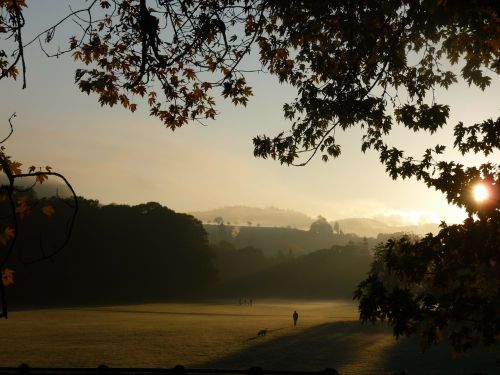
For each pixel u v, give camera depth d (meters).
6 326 59.12
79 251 131.50
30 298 123.06
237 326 60.75
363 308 9.05
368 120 13.98
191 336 49.44
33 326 59.38
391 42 13.27
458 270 9.09
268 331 54.78
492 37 11.64
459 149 10.89
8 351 38.53
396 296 9.01
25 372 5.32
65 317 74.75
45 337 47.84
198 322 67.19
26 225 115.81
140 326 60.12
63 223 121.25
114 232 142.62
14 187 5.23
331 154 14.48
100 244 138.62
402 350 40.78
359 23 13.35
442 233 9.16
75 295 131.38
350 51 13.42
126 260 142.00
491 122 10.66
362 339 47.84
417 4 12.05
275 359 36.88
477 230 8.95
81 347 41.09
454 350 9.26
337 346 43.47
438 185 9.41
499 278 9.08
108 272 138.88
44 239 118.38
